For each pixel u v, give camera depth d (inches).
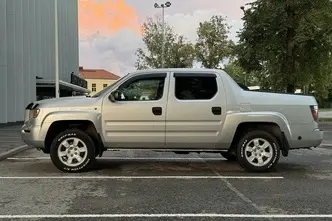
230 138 352.2
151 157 447.5
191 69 361.4
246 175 343.6
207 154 471.5
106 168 375.6
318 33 1253.1
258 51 1323.8
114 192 281.6
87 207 244.4
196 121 350.3
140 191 285.0
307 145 359.9
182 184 307.9
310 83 1462.8
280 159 436.1
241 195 275.0
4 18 1018.7
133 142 352.2
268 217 226.4
